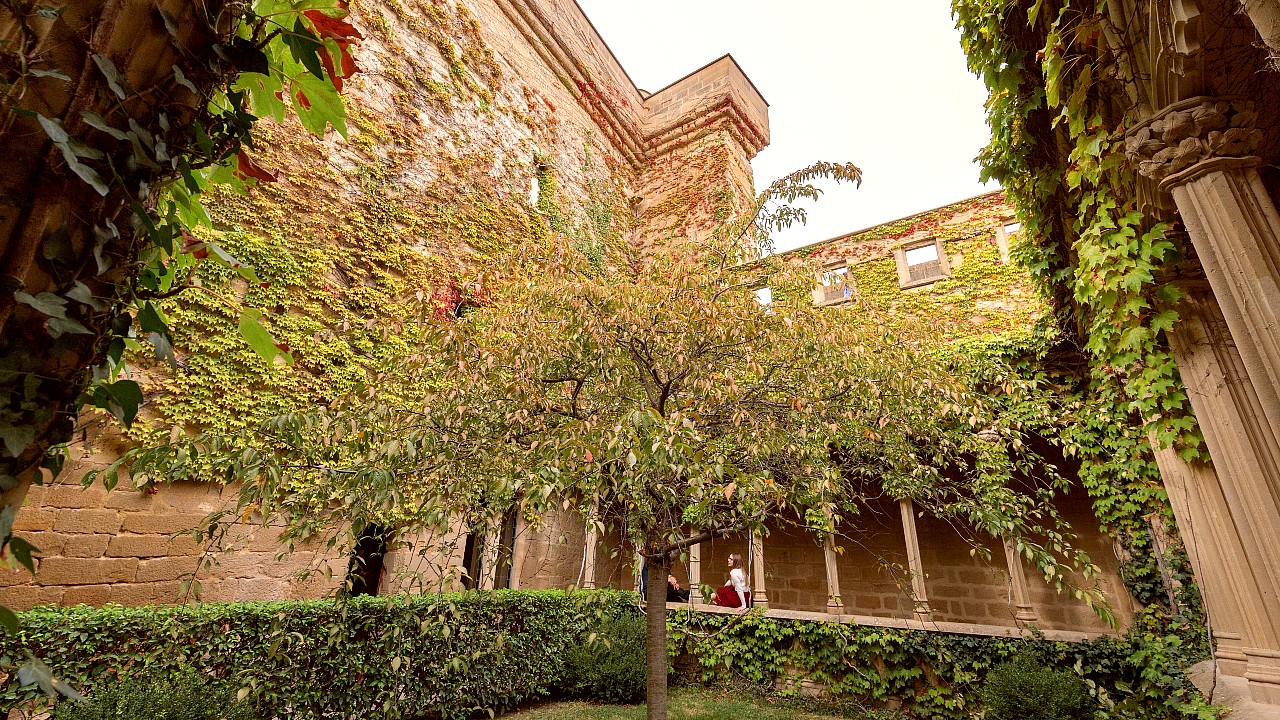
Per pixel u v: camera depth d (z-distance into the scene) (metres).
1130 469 5.78
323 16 1.24
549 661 6.82
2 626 0.80
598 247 10.90
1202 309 3.48
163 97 0.97
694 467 2.96
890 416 4.20
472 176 9.29
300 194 6.67
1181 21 2.59
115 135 0.87
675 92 15.66
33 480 0.85
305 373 6.13
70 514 4.51
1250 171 2.79
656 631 4.06
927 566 9.05
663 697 3.90
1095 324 4.32
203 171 1.36
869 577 9.34
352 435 3.18
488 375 3.70
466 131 9.44
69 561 4.46
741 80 15.38
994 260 8.08
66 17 0.85
